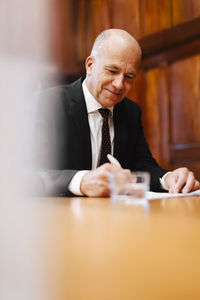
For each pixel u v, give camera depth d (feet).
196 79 12.80
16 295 0.43
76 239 1.26
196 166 12.83
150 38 14.10
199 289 0.50
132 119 7.84
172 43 13.34
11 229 0.92
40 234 1.01
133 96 14.69
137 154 7.82
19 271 0.52
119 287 0.50
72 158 6.78
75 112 6.90
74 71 16.60
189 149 13.01
